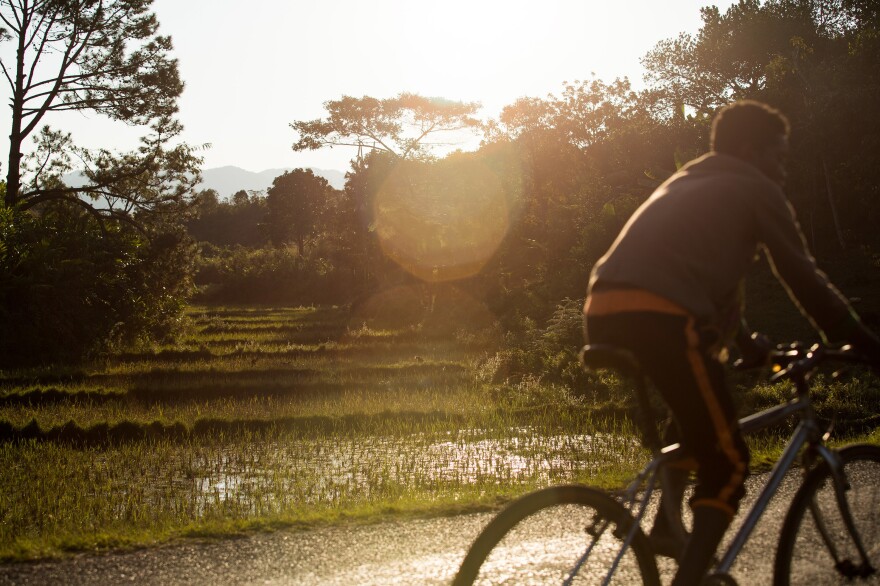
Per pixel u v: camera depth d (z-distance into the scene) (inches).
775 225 117.4
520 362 807.1
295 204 4638.3
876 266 1189.1
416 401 650.8
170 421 561.3
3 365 1000.9
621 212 1255.5
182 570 182.1
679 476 125.4
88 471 416.8
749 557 176.9
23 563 189.5
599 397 640.4
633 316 111.9
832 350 128.0
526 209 1691.7
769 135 123.6
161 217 1424.7
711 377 112.0
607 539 121.3
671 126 1831.9
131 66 1408.7
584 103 2016.5
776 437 387.5
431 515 230.5
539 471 364.2
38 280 1043.9
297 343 1234.6
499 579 115.6
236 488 365.1
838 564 136.5
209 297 2652.6
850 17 1825.8
